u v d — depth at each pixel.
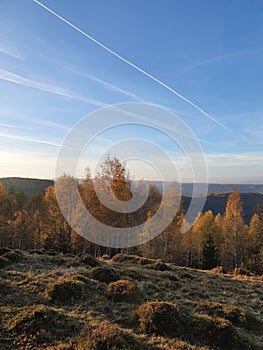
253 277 17.12
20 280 8.86
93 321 6.06
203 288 11.23
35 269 10.95
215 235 32.28
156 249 27.34
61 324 5.77
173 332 5.96
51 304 7.02
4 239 32.03
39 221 30.19
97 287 8.61
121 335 5.27
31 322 5.58
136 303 7.65
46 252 17.55
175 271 15.59
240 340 5.88
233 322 7.02
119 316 6.58
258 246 33.44
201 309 7.59
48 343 5.10
